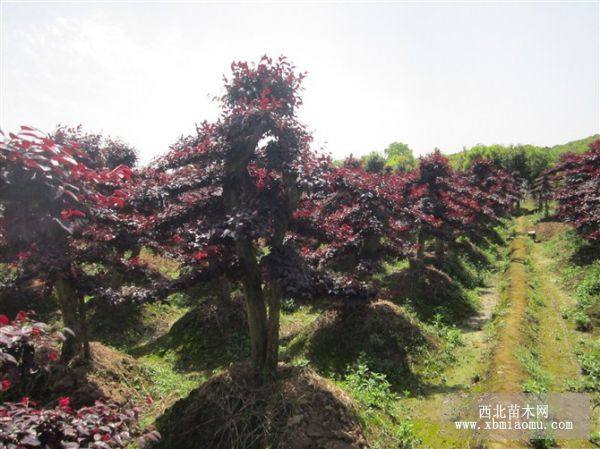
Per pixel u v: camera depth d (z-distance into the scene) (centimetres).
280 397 689
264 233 644
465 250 2239
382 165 3512
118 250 1040
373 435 683
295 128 733
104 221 857
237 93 771
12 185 285
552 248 2248
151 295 777
